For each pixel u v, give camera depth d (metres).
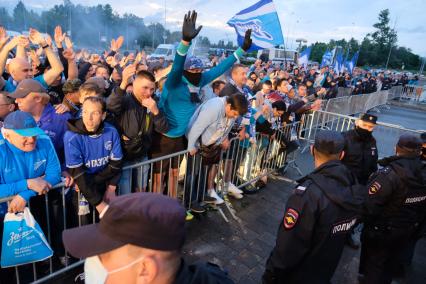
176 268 0.88
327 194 1.72
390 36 74.38
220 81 4.82
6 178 2.28
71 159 2.51
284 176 5.69
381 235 2.68
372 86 16.75
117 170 2.80
